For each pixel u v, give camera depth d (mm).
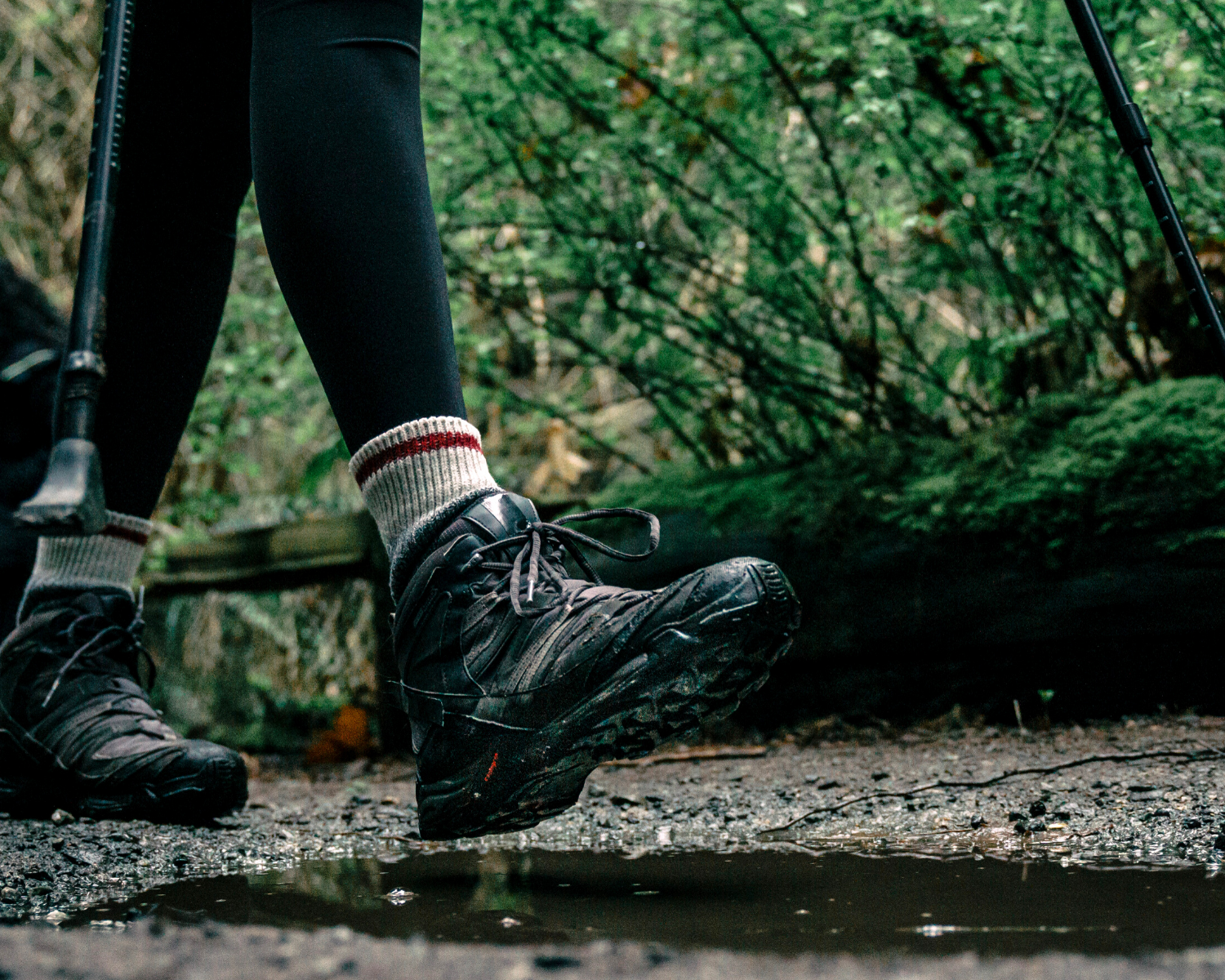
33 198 4758
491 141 2609
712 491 2498
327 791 2076
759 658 986
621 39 2344
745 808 1406
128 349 1448
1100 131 2096
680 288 2729
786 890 942
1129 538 2061
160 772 1373
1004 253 2467
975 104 2236
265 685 3287
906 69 2221
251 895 1017
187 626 3475
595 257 2600
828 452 2580
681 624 965
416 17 1168
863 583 2289
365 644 3084
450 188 2637
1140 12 2002
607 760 1021
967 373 2537
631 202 2598
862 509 2305
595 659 980
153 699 3533
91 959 606
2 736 1468
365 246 1066
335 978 572
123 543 1509
